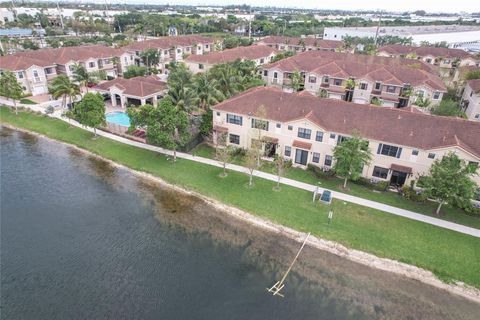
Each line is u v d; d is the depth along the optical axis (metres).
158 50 99.38
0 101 73.12
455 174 35.12
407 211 38.75
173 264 31.45
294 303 27.72
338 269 31.22
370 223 36.56
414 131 41.88
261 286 29.27
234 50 96.12
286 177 45.44
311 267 31.39
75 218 37.81
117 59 94.12
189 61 89.19
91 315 26.44
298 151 47.56
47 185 44.00
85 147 53.91
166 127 45.41
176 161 49.22
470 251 33.00
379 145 42.72
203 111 54.59
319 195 41.31
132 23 181.38
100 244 33.94
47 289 28.64
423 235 34.91
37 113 66.56
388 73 72.19
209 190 42.41
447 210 39.16
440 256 32.41
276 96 50.47
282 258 32.38
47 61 80.56
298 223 36.59
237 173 46.22
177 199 41.22
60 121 63.53
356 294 28.77
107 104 72.50
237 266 31.33
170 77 67.50
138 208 39.62
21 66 74.44
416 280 30.28
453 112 59.78
